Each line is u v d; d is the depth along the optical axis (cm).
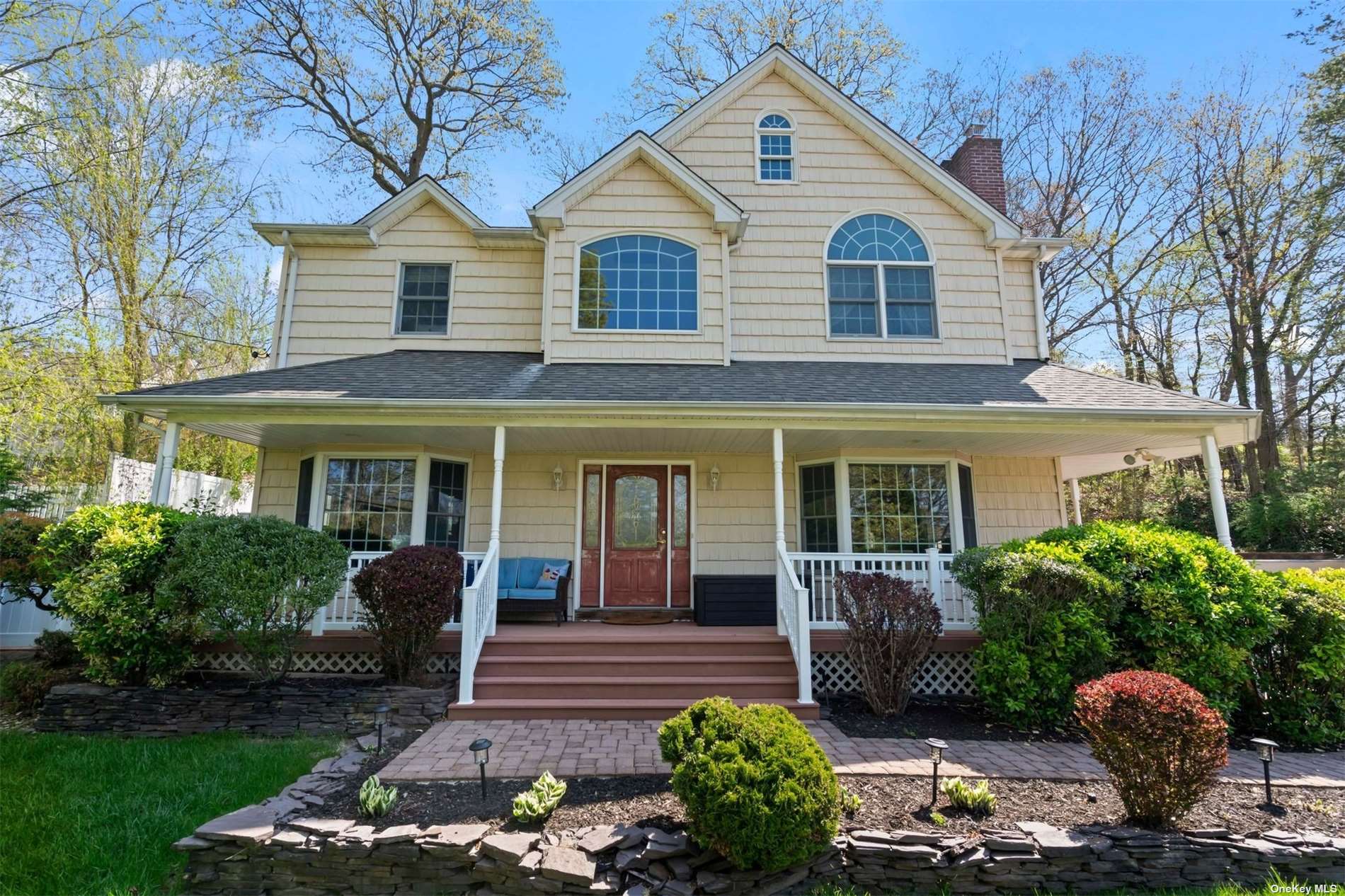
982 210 1007
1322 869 370
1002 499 961
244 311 1733
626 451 945
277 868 362
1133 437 794
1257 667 624
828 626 724
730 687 651
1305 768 517
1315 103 1614
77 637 600
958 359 981
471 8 1703
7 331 1216
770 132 1045
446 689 636
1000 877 359
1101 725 404
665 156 930
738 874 341
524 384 786
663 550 941
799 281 997
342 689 617
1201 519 1734
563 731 566
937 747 419
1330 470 1571
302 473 896
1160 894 359
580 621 845
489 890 350
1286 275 1783
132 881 362
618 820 384
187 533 595
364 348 965
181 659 629
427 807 405
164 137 1439
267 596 585
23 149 1202
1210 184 1908
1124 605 621
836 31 1861
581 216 936
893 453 916
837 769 478
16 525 730
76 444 1330
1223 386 2106
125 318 1420
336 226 956
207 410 695
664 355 908
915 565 842
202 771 484
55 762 508
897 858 358
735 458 956
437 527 889
